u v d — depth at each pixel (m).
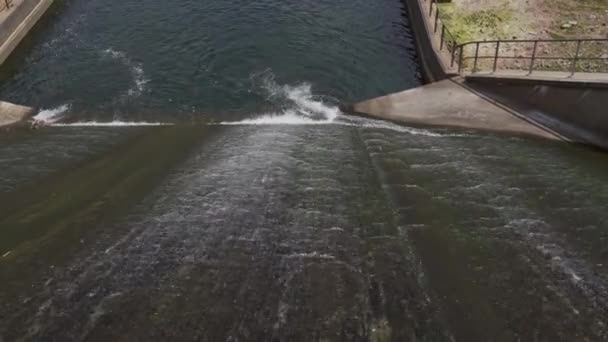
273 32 28.67
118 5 32.38
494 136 18.39
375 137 18.95
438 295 9.66
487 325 8.84
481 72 20.64
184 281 9.75
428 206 13.33
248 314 8.87
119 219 12.22
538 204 13.39
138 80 24.77
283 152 17.33
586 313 9.13
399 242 11.48
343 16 30.80
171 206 13.02
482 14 26.69
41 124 21.41
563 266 10.56
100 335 8.23
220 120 21.83
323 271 10.29
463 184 14.66
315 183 14.77
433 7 27.62
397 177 15.30
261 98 23.41
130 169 15.66
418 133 19.22
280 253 10.92
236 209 12.94
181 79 24.80
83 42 28.33
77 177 14.93
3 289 9.45
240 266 10.37
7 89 24.45
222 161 16.47
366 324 8.74
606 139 16.80
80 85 24.56
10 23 27.88
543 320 8.95
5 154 17.41
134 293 9.32
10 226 12.02
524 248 11.24
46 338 8.13
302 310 9.05
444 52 23.02
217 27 29.09
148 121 21.81
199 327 8.48
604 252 11.07
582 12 26.28
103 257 10.49
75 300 9.06
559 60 22.19
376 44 27.97
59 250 10.78
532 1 27.62
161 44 27.69
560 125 17.92
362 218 12.67
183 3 31.95
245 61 26.14
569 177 14.93
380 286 9.84
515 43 23.89
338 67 25.78
